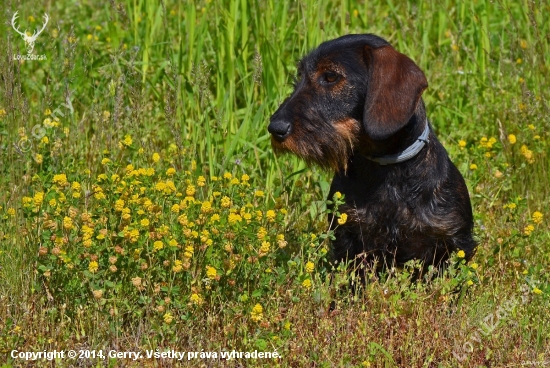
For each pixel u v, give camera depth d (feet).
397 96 23.73
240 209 24.79
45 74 37.17
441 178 25.11
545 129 33.35
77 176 27.12
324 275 25.57
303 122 24.58
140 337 22.47
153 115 34.76
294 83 26.08
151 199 24.84
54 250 22.39
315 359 21.76
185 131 32.53
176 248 22.50
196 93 32.40
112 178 24.71
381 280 24.30
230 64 32.55
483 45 37.83
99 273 22.33
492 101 35.40
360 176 25.31
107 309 22.61
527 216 29.81
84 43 38.34
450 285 23.26
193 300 22.02
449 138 33.88
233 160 30.71
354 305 23.73
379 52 24.22
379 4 43.32
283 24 33.37
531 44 35.40
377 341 22.75
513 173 32.27
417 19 38.22
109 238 23.09
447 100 36.29
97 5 44.50
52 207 23.80
